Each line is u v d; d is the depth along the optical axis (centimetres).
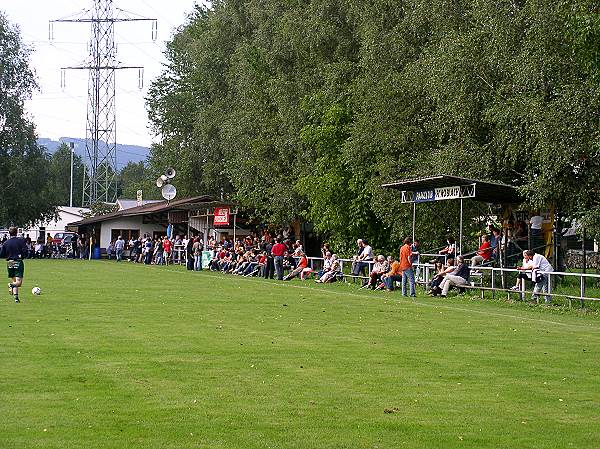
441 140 3212
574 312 2152
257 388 1044
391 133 3422
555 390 1066
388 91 3428
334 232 4212
